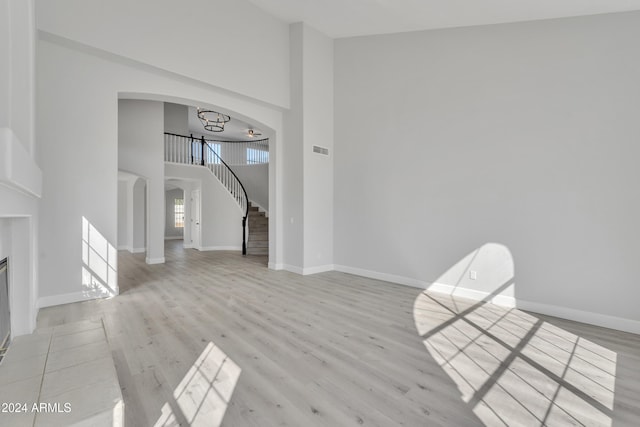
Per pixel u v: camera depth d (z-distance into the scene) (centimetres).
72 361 197
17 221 276
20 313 277
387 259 544
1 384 170
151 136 702
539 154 392
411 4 422
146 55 420
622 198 340
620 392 222
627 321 336
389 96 540
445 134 473
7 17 222
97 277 419
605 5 337
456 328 336
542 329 336
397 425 186
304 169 586
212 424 184
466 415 196
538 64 393
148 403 203
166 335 308
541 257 390
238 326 334
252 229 933
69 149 389
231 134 1335
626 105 338
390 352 279
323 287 500
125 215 957
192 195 1008
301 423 186
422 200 499
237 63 519
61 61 379
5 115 222
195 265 685
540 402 210
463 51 454
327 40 616
